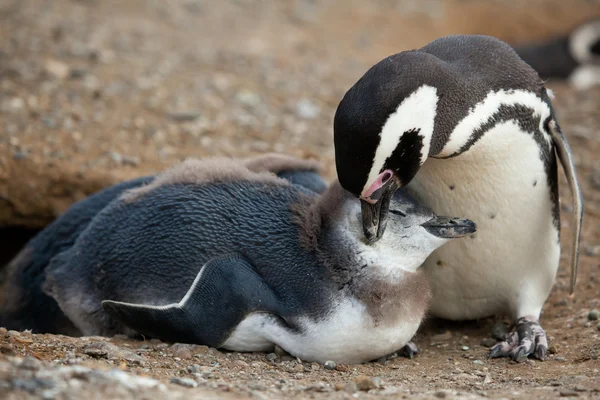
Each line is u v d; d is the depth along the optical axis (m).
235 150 22.41
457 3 43.88
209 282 13.45
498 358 14.63
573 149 23.97
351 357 13.88
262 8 38.06
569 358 14.29
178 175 15.20
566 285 17.44
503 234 14.75
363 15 39.88
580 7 46.03
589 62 38.91
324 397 11.22
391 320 13.66
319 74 29.70
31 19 30.70
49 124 22.45
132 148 21.91
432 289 15.86
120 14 33.81
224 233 14.16
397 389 11.93
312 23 37.56
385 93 12.40
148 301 14.31
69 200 20.53
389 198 13.34
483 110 13.48
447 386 12.54
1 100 23.55
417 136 12.83
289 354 13.95
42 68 25.86
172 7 35.59
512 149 13.98
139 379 10.63
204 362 13.13
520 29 44.00
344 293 13.56
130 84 25.84
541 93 14.34
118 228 14.90
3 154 20.67
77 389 9.77
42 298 16.50
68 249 16.03
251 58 30.23
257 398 10.87
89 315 15.08
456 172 14.07
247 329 13.66
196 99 25.34
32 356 12.18
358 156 12.54
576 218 15.00
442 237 14.10
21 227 20.94
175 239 14.27
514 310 15.62
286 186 14.95
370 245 13.73
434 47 14.26
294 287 13.65
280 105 25.95
